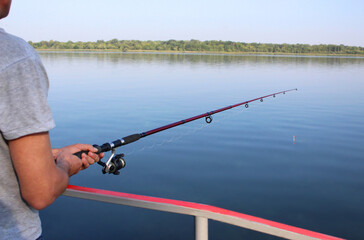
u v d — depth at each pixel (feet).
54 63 117.80
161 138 25.44
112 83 62.13
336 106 42.50
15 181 2.75
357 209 14.19
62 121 30.73
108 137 25.67
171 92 51.57
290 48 389.60
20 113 2.55
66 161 3.33
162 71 91.09
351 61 189.37
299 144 24.79
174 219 12.24
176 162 19.89
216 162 20.08
